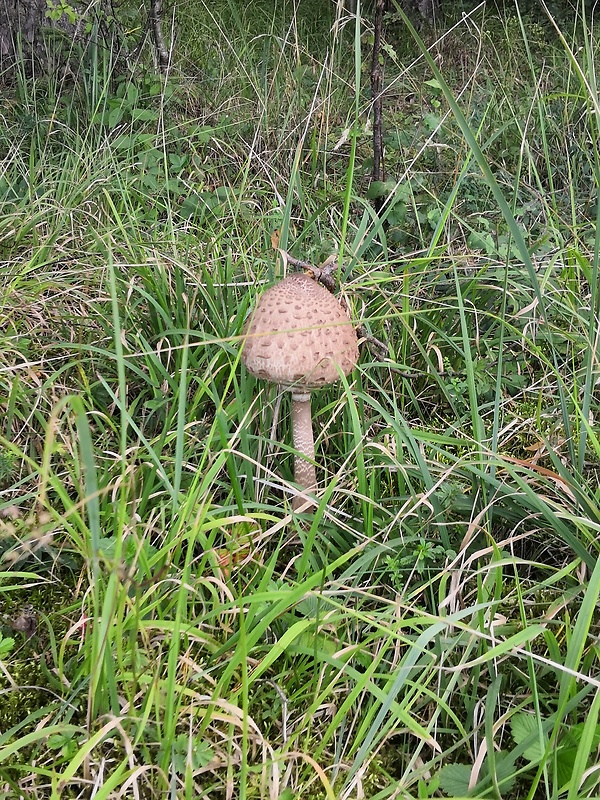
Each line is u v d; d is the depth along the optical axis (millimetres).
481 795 417
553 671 502
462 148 1002
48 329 779
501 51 1538
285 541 594
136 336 703
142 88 1169
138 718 439
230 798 443
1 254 867
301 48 1326
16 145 1083
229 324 721
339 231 920
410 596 525
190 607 540
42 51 1307
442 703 452
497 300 827
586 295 819
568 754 442
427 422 741
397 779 478
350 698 444
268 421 683
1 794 442
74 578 593
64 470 646
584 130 1070
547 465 653
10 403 613
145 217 938
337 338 565
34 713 473
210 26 1533
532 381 773
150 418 708
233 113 1182
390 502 635
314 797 462
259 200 1027
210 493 610
